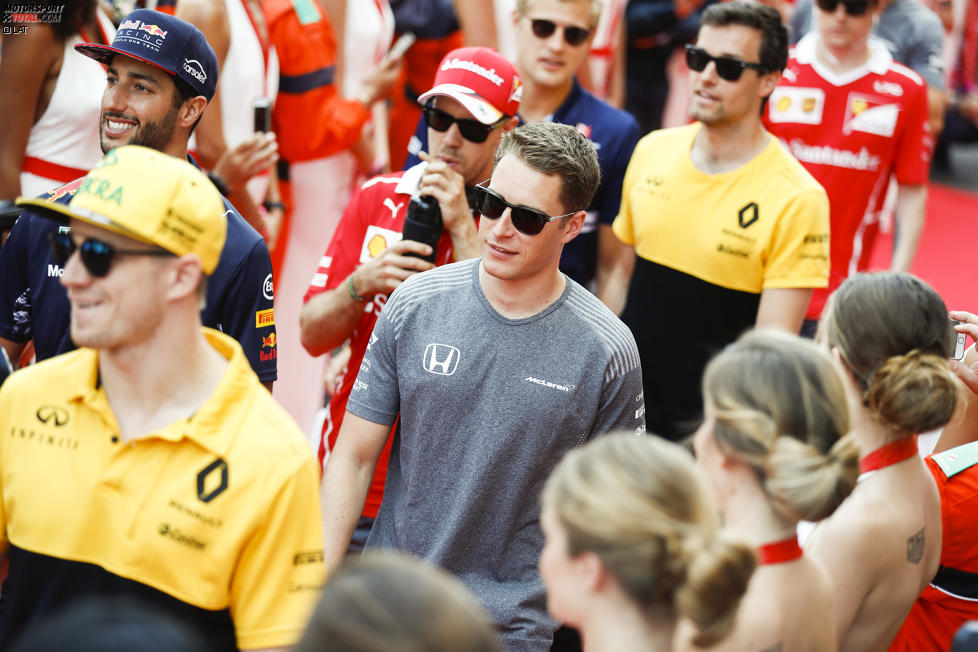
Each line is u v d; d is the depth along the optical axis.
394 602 4.84
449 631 4.80
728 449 7.76
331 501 10.92
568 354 10.50
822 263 14.64
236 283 11.43
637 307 15.66
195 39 11.86
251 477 7.74
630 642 6.38
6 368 8.91
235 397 7.96
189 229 7.71
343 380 13.48
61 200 11.48
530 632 10.69
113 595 7.71
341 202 20.23
